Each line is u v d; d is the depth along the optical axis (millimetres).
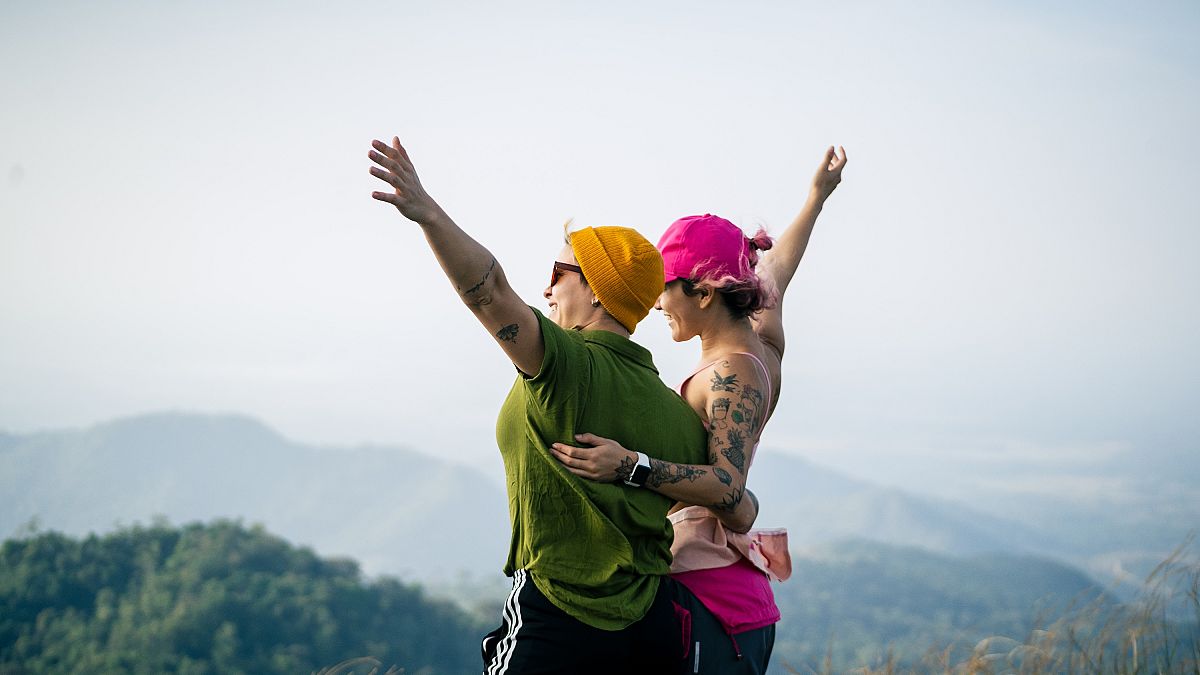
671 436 2502
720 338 2789
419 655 55969
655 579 2455
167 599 57219
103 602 59406
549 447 2398
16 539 63469
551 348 2328
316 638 54281
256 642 54781
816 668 4535
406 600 61531
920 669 4215
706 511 2717
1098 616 4180
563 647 2367
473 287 2246
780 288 3336
